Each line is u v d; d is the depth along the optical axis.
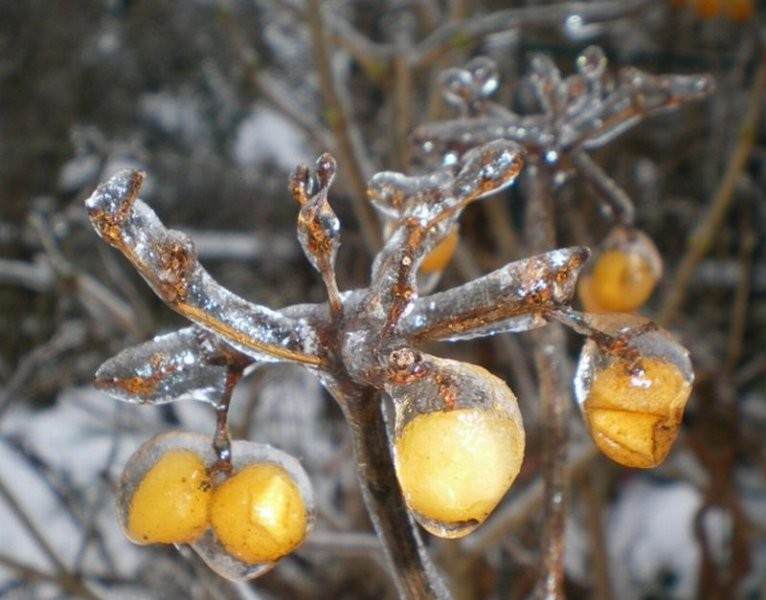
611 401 0.18
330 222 0.18
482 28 0.46
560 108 0.24
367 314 0.18
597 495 0.50
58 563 0.41
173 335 0.19
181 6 1.00
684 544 0.69
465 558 0.40
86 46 1.02
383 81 0.48
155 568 0.53
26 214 0.95
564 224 0.60
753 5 0.53
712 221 0.45
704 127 0.81
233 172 0.96
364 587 0.56
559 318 0.18
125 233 0.17
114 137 0.99
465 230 0.55
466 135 0.23
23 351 0.91
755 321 0.83
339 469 0.61
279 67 0.99
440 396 0.17
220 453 0.19
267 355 0.18
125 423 0.55
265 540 0.19
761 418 0.72
